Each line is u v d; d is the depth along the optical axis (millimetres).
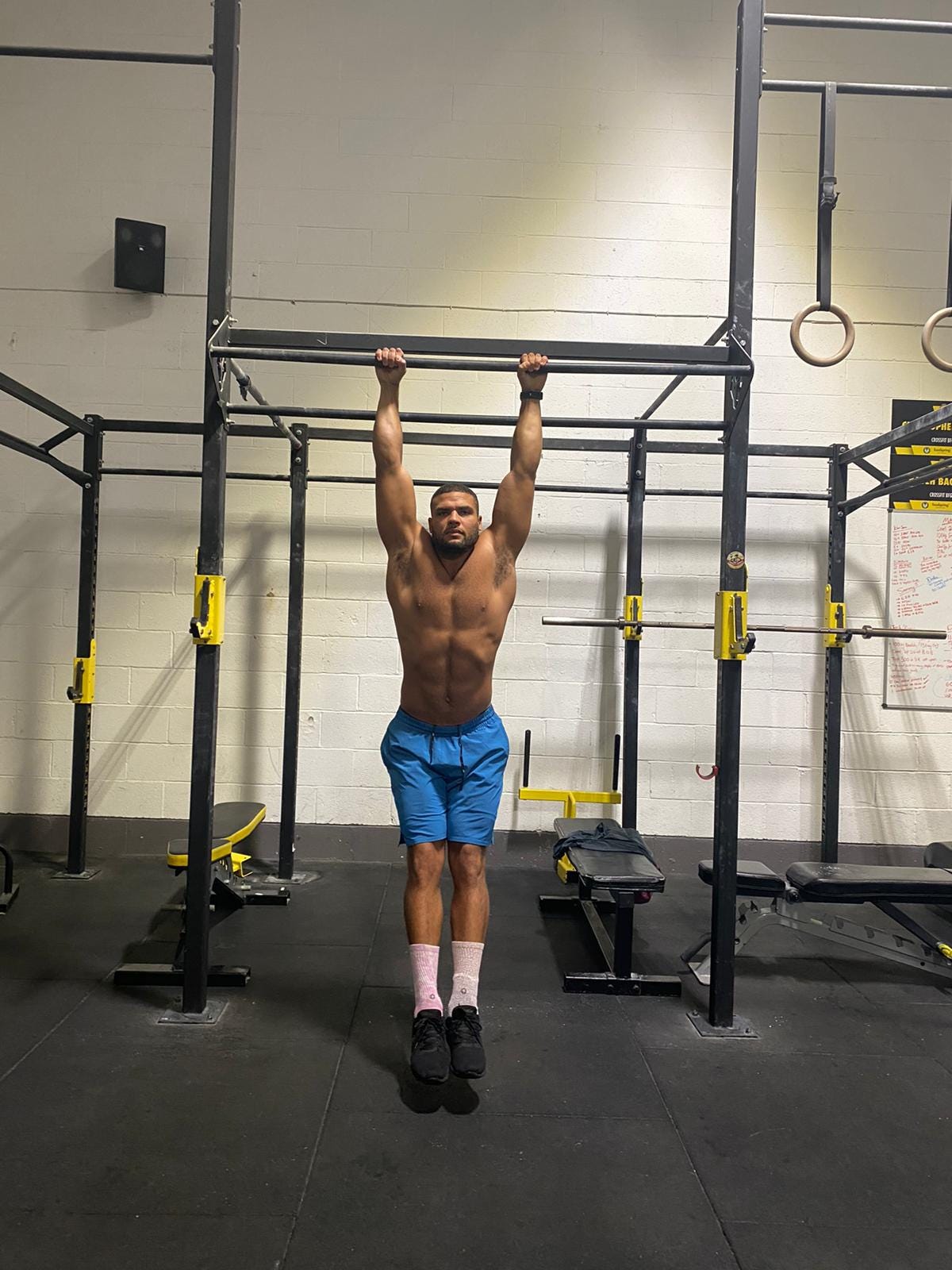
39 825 3795
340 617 3834
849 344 2154
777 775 3887
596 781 3877
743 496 2250
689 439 3902
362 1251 1381
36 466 3807
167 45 3857
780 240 3939
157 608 3814
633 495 3498
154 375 3840
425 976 1955
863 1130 1778
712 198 3938
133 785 3809
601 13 3922
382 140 3885
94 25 3850
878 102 3965
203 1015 2203
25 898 3178
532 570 3873
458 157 3898
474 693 2074
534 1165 1619
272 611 3834
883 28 2164
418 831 2061
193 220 3855
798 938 2986
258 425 3510
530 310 3906
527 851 3852
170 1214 1453
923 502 3871
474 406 3869
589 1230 1447
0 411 3803
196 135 3857
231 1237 1400
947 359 3963
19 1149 1620
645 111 3928
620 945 2467
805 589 3898
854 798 3877
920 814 3871
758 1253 1409
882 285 3947
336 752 3830
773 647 3893
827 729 3646
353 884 3449
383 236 3879
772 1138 1737
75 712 3502
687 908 3320
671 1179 1593
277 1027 2166
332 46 3877
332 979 2490
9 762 3803
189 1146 1645
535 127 3908
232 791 3830
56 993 2348
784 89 2199
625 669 3492
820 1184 1592
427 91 3896
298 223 3861
